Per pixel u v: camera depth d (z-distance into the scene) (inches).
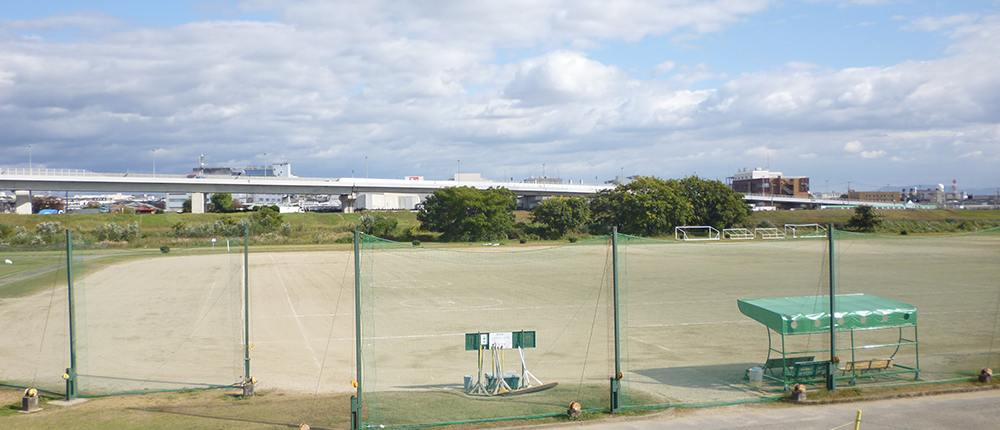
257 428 453.4
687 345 738.8
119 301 1082.1
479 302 1061.8
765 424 462.6
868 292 1112.8
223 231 2945.4
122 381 593.3
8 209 4953.3
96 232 2741.1
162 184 3720.5
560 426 457.4
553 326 856.3
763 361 660.1
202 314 960.9
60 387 573.0
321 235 2965.1
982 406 499.5
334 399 530.9
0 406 511.2
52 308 992.9
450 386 571.5
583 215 3245.6
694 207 3324.3
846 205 6112.2
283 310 1002.1
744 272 1480.1
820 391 536.7
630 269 1582.2
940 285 1190.9
